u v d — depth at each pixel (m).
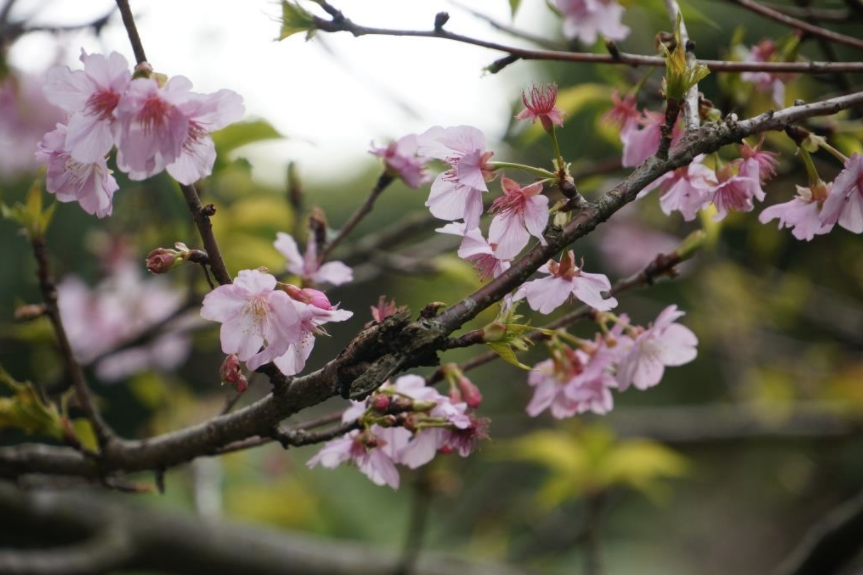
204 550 1.83
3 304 3.36
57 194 1.10
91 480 1.28
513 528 2.90
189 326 1.73
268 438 1.19
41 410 1.22
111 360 2.03
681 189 1.15
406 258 1.69
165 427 2.17
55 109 1.76
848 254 2.65
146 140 1.07
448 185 1.10
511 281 1.07
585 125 1.76
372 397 1.12
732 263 2.61
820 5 1.94
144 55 1.08
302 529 2.57
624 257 2.74
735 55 1.33
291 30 1.15
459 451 1.14
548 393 1.18
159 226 1.99
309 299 1.09
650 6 1.33
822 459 2.92
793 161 1.38
